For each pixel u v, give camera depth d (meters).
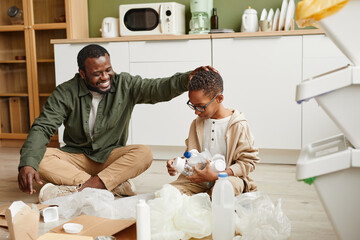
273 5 3.24
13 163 2.96
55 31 3.44
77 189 1.94
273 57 2.79
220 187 1.37
